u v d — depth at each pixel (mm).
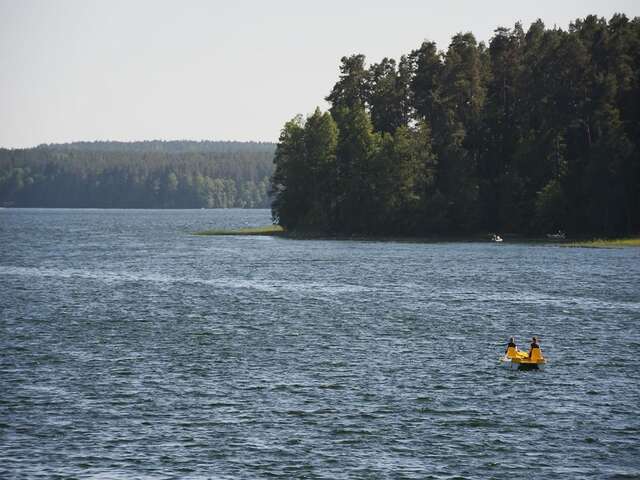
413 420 144375
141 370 178375
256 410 149250
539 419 145375
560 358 193875
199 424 141250
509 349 184750
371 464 124688
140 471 121375
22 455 127062
